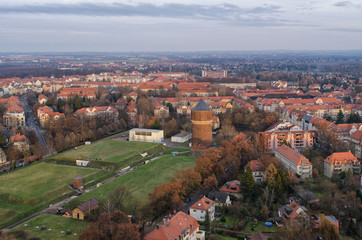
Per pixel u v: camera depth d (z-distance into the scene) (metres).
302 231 190.62
